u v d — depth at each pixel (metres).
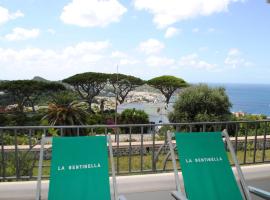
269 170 3.71
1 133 3.55
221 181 2.45
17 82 21.97
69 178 2.27
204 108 16.48
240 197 2.42
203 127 3.70
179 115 16.73
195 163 2.47
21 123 21.47
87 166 2.34
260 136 8.19
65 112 18.59
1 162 3.86
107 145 2.48
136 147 7.77
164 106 23.33
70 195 2.22
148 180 3.27
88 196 2.24
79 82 26.00
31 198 2.99
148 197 3.14
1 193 2.98
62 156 2.34
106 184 2.31
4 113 21.89
